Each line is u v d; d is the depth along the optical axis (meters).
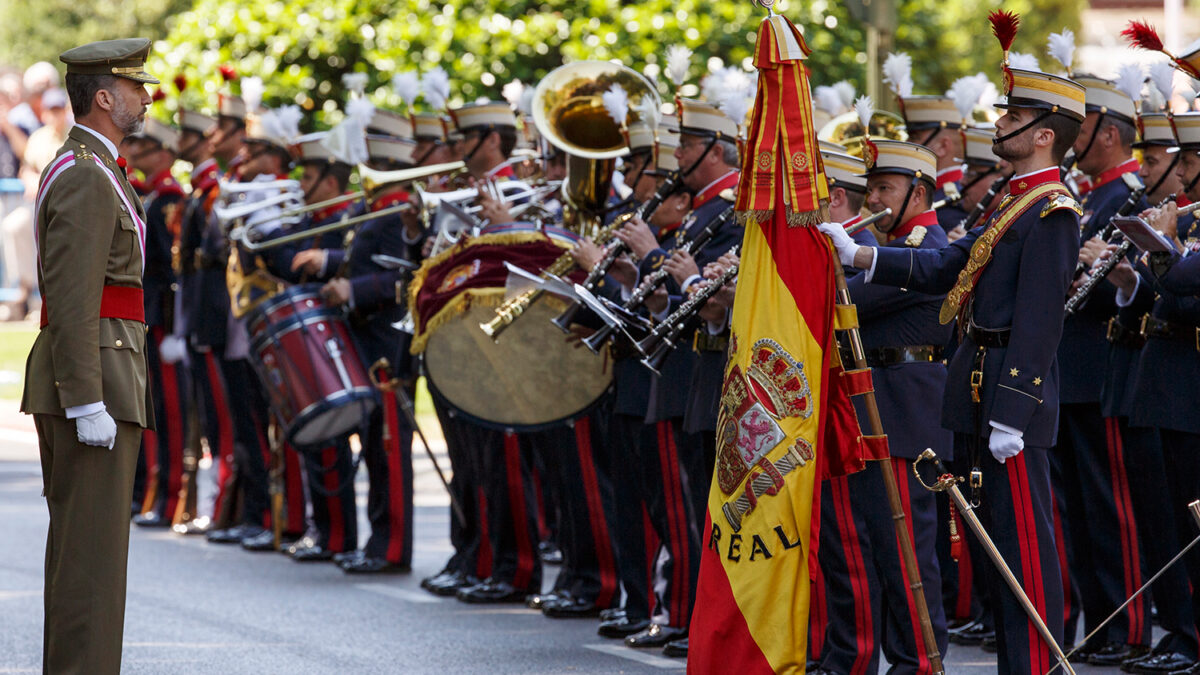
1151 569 19.70
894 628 17.53
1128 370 19.80
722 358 19.14
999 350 15.99
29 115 71.06
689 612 21.02
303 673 19.59
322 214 28.30
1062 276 15.66
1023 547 15.92
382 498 27.39
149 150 32.28
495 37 42.81
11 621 22.44
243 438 30.38
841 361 16.52
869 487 17.41
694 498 20.05
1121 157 20.42
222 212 27.62
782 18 15.92
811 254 15.84
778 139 15.82
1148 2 119.62
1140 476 19.69
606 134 22.30
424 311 23.16
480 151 24.73
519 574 24.69
